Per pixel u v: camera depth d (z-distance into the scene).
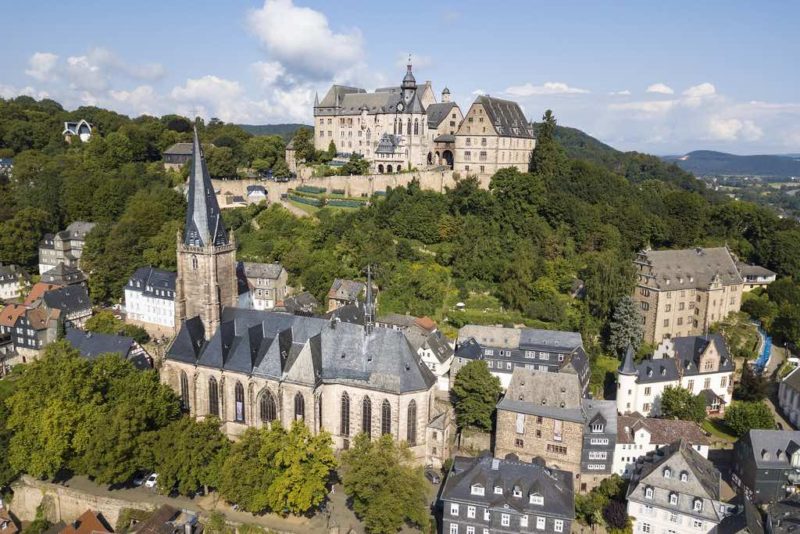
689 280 146.25
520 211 185.38
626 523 92.62
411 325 142.25
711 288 145.00
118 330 153.25
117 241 180.75
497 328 135.12
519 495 86.50
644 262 146.50
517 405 106.94
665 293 143.62
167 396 109.00
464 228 178.88
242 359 110.38
